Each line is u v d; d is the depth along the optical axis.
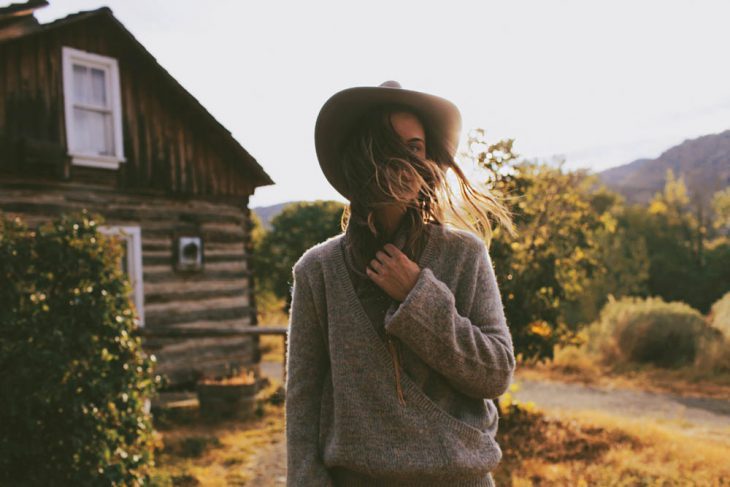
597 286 19.53
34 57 8.40
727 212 29.17
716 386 10.21
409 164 1.20
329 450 1.26
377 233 1.29
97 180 8.99
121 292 4.14
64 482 3.61
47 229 3.91
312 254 1.39
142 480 4.02
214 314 10.35
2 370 3.58
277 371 12.84
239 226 10.97
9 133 8.10
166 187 9.78
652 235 31.05
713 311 13.40
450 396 1.25
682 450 5.25
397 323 1.16
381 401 1.21
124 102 9.38
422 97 1.27
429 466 1.17
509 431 6.07
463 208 1.38
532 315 5.68
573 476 4.70
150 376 4.26
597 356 12.58
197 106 9.90
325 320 1.35
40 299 3.77
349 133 1.35
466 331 1.18
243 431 6.97
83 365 3.78
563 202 6.14
